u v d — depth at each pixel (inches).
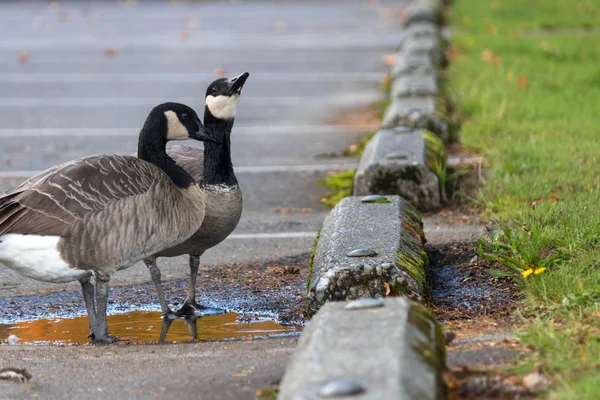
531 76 959.6
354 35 1473.9
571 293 379.6
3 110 975.6
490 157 668.7
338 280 401.4
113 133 859.4
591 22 1400.1
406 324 293.1
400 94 821.2
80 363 350.0
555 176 590.2
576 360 305.0
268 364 335.0
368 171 582.9
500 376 297.6
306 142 818.8
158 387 316.2
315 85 1087.6
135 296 460.4
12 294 466.9
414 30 1187.9
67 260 377.4
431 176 577.9
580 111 793.6
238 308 436.1
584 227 460.8
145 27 1617.9
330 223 472.4
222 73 1163.3
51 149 799.1
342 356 271.1
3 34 1552.7
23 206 371.6
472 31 1348.4
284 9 1872.5
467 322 382.3
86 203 375.9
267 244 540.4
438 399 260.5
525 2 1638.8
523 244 453.4
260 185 681.6
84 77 1158.3
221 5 1959.9
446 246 499.2
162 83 1105.4
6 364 351.3
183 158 455.5
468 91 900.0
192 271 440.1
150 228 390.6
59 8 1936.5
